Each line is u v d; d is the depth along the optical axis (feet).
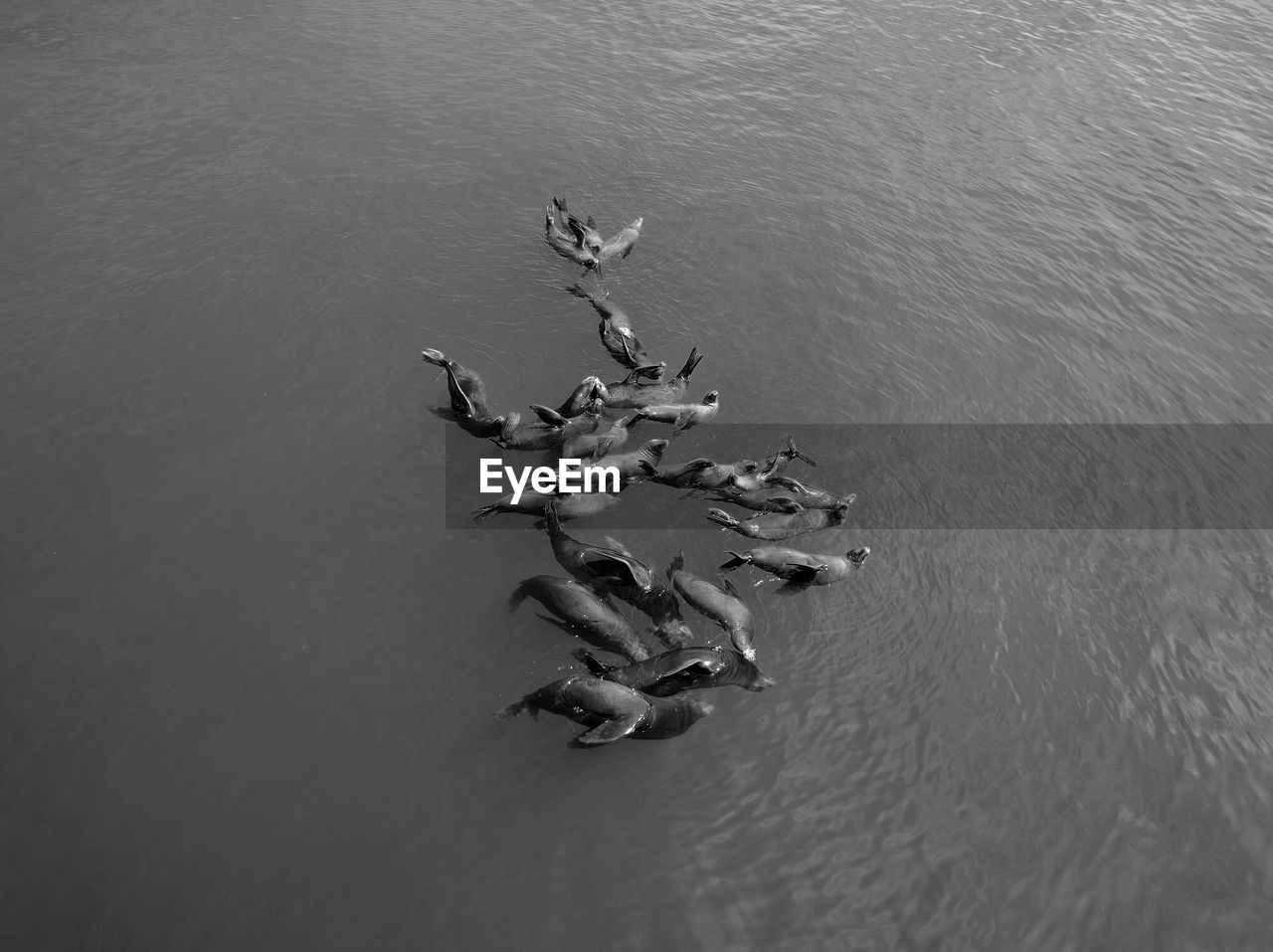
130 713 32.35
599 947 27.91
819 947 28.66
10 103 64.80
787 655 37.11
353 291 52.39
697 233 61.57
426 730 32.81
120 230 55.11
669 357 51.80
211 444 42.57
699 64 81.61
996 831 32.17
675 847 30.53
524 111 71.61
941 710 35.83
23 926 26.81
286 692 33.45
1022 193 69.67
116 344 47.34
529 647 35.65
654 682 33.68
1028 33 92.94
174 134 63.98
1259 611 41.34
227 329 48.98
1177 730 36.09
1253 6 102.53
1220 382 54.90
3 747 31.01
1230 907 30.73
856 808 32.35
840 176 69.26
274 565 37.70
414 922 27.81
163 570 37.06
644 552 40.45
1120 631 39.81
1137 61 89.76
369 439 43.78
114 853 28.71
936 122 77.20
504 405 46.85
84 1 78.54
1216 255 65.21
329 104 69.36
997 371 53.83
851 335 55.01
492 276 55.16
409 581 37.68
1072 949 29.32
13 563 36.65
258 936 27.12
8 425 42.42
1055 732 35.55
